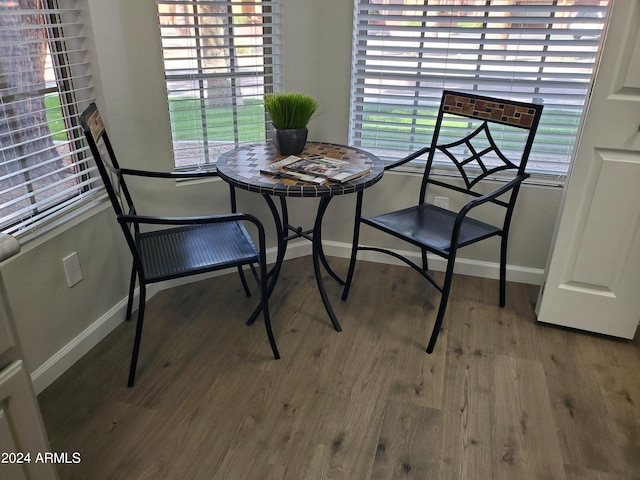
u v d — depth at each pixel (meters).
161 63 2.05
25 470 1.01
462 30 2.19
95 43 1.83
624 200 1.87
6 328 0.91
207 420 1.64
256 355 1.96
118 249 2.10
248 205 2.50
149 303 2.29
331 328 2.14
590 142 1.84
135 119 2.04
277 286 2.45
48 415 1.65
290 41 2.29
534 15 2.10
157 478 1.44
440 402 1.74
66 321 1.85
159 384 1.80
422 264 2.61
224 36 2.18
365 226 2.65
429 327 2.16
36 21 1.68
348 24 2.26
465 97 2.14
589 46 2.09
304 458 1.51
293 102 1.96
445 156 2.48
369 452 1.54
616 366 1.93
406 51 2.30
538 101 2.24
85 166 1.96
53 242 1.74
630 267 1.95
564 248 2.02
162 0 2.00
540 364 1.94
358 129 2.52
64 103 1.83
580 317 2.10
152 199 2.21
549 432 1.62
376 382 1.83
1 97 1.56
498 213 2.42
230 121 2.36
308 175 1.80
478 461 1.51
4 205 1.56
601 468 1.50
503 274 2.24
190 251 1.87
